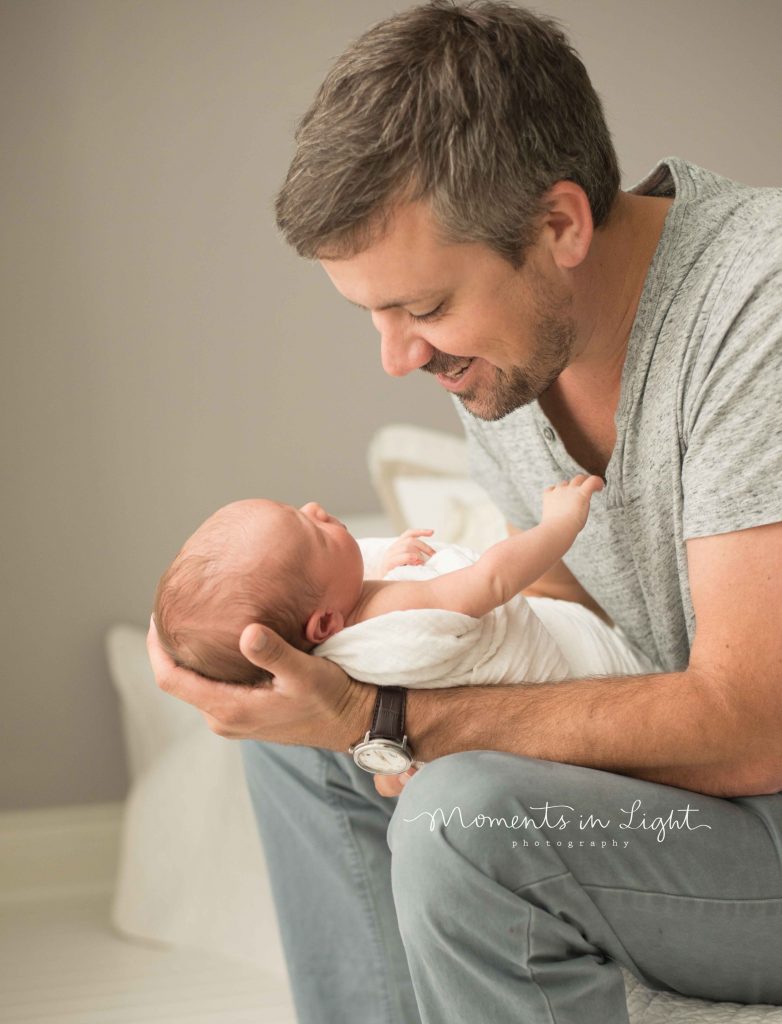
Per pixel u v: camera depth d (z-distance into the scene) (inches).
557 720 48.9
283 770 60.5
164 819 98.7
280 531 52.7
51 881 113.6
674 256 51.9
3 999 91.6
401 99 46.6
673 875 47.1
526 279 49.2
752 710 46.8
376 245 47.1
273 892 62.6
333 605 53.2
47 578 112.2
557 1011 45.3
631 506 55.1
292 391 113.8
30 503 111.4
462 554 57.7
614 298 53.5
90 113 108.4
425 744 50.4
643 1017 49.1
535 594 68.1
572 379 57.1
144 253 110.4
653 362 51.9
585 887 46.4
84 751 114.2
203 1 108.8
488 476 67.2
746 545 47.1
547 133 48.4
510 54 48.3
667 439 51.4
